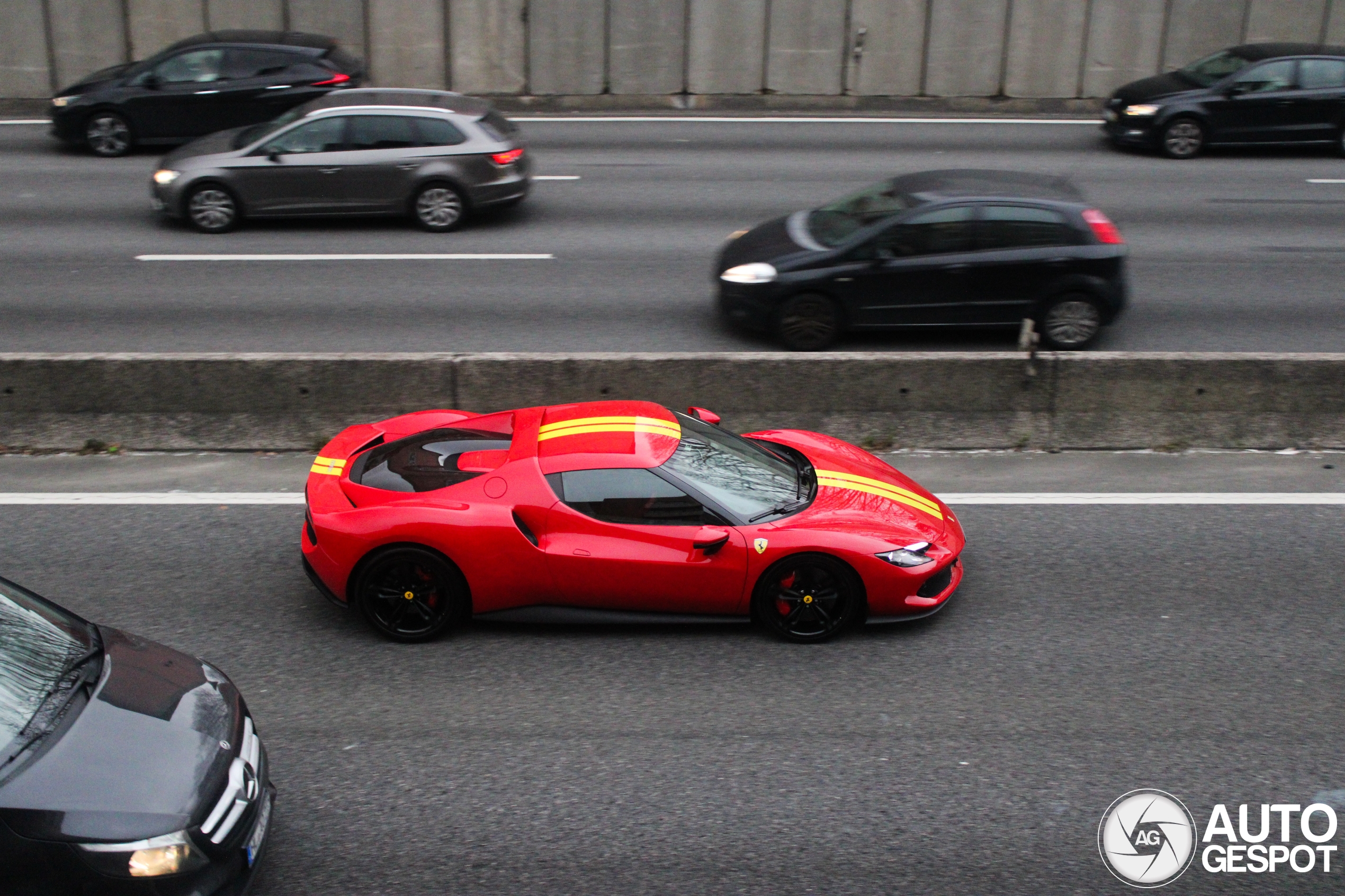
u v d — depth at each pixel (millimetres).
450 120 13859
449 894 4305
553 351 10391
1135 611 6566
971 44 21172
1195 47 21188
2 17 19906
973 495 8211
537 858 4500
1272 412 9055
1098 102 21453
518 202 14359
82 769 3857
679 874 4414
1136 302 11875
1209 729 5426
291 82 16984
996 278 10391
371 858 4492
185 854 3746
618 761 5129
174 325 10805
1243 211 15188
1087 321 10523
